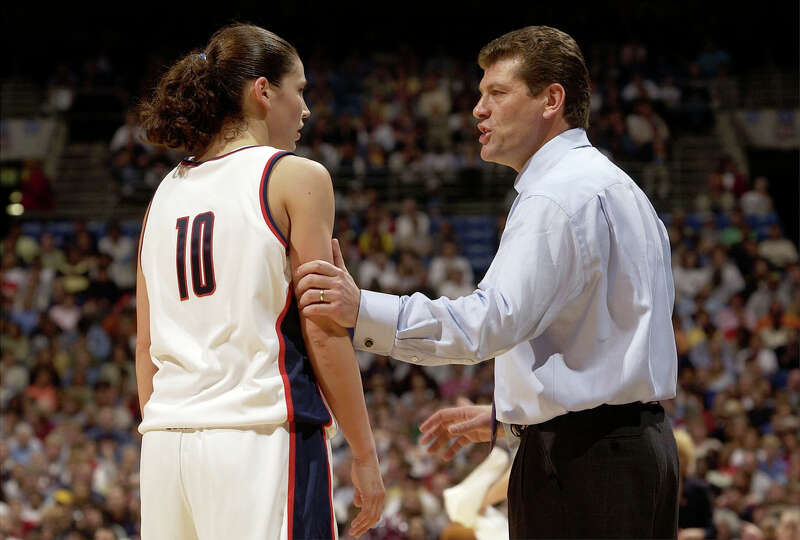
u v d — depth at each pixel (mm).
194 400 7398
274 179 7664
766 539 23188
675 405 33125
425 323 7594
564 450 7898
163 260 7867
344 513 25078
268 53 8133
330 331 7594
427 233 47219
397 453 26562
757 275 43156
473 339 7582
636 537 7789
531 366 8078
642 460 7844
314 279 7453
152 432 7598
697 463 27891
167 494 7469
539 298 7738
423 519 23734
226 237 7562
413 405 33031
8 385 36250
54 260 45719
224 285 7496
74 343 38438
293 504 7281
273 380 7355
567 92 8547
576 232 7898
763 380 34844
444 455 9961
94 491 26219
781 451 29859
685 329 39562
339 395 7672
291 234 7648
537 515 7965
